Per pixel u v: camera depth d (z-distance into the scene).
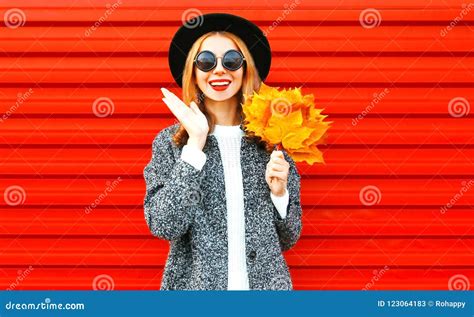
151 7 3.48
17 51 3.49
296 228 2.76
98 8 3.48
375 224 3.51
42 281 3.51
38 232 3.50
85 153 3.51
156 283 3.51
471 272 3.51
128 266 3.51
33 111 3.50
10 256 3.50
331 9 3.49
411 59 3.50
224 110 2.91
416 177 3.52
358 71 3.50
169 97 2.65
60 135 3.50
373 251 3.52
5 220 3.51
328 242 3.52
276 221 2.71
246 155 2.75
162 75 3.49
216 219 2.63
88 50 3.48
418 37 3.49
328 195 3.51
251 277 2.60
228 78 2.81
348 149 3.52
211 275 2.59
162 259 3.51
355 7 3.49
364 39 3.49
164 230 2.56
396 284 3.51
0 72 3.49
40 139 3.50
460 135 3.50
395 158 3.51
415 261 3.51
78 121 3.51
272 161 2.62
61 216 3.51
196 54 2.85
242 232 2.65
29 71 3.49
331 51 3.49
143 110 3.50
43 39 3.49
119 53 3.49
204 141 2.62
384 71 3.50
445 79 3.49
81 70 3.50
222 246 2.61
